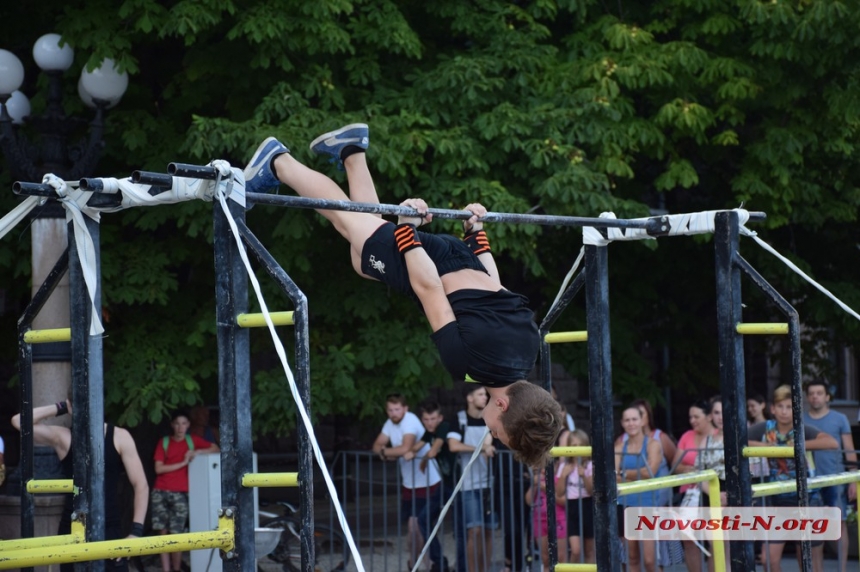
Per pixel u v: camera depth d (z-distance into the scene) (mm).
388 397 10617
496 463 10477
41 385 9156
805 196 12289
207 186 4559
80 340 4766
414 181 11188
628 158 11539
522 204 10703
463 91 10930
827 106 12195
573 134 11211
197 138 10070
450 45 12414
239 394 4523
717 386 15055
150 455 12297
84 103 10969
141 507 7512
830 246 14086
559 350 12891
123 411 11219
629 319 13930
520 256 11000
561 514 10172
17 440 18156
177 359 10961
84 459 4719
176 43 11883
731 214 6414
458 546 10383
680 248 13781
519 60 11391
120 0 10539
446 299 4926
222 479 4488
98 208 4707
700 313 15250
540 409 4887
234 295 4562
